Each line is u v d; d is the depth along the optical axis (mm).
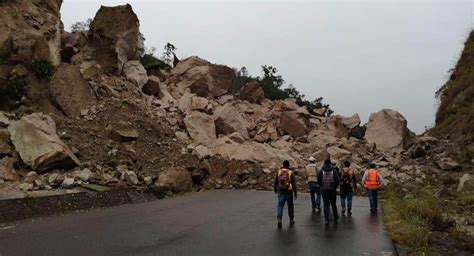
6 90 20219
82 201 14164
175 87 32656
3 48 22156
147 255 7789
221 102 33375
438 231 10773
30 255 7762
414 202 13555
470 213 13547
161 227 10773
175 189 18750
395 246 8648
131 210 13945
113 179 16797
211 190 20578
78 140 19406
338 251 8180
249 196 18203
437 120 41250
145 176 18516
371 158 27547
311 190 14000
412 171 24438
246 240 9203
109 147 19766
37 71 22578
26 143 16375
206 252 8062
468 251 8742
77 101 22672
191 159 21812
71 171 16531
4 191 13320
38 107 21094
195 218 12312
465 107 36656
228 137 26000
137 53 31328
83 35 29422
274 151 25234
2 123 17875
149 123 23516
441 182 21406
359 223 11641
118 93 26047
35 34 24672
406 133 31672
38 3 27703
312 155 26234
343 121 35969
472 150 26812
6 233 9852
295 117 31188
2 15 23922
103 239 9203
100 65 27672
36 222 11453
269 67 53719
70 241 8984
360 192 20156
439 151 29375
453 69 43250
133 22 29969
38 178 15266
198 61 35938
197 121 25938
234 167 22625
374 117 32594
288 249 8344
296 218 12547
